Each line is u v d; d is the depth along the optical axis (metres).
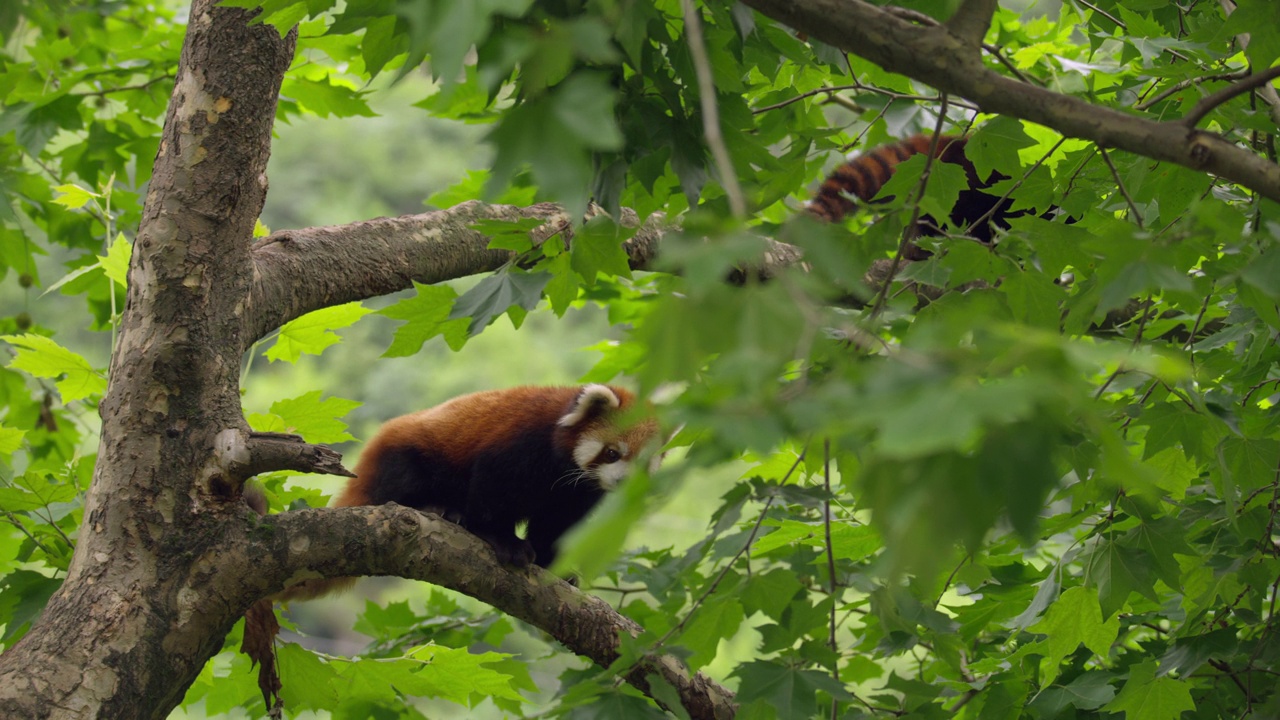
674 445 3.92
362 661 5.64
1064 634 4.56
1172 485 4.86
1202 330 6.32
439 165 26.53
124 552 4.41
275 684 5.26
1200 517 4.86
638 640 3.73
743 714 3.48
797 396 2.10
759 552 5.01
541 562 7.16
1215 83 4.68
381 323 24.58
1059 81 7.06
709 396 2.09
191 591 4.43
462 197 8.41
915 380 1.86
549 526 7.20
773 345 1.93
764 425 1.88
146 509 4.43
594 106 2.14
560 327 24.91
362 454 6.93
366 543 4.76
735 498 3.61
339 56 7.58
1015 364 1.98
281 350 5.99
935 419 1.66
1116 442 1.85
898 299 3.92
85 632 4.24
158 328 4.54
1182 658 4.72
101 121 8.69
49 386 9.16
